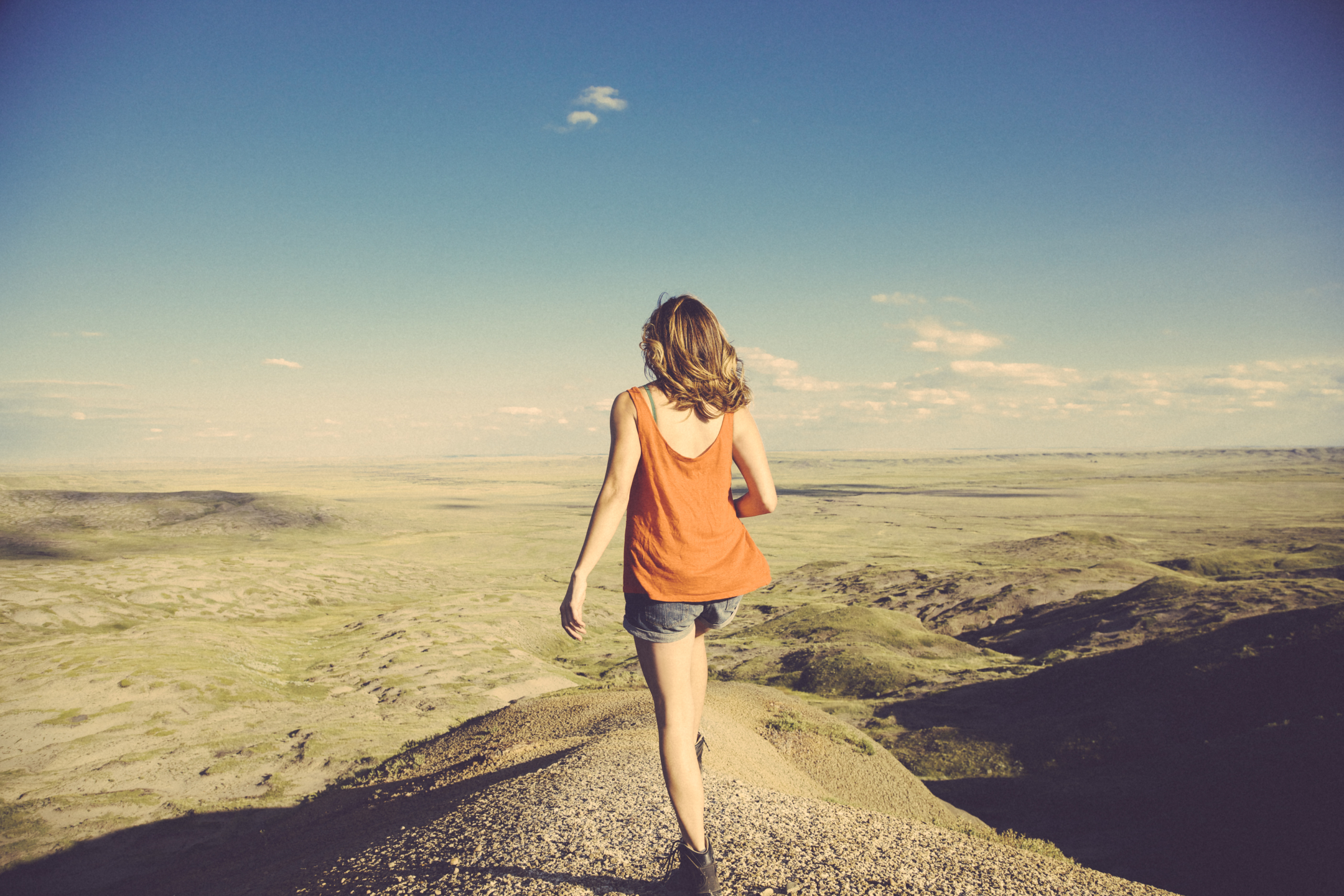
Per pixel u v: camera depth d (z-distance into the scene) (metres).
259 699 35.12
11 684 32.94
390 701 37.66
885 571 104.81
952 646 58.88
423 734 31.23
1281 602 51.09
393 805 11.50
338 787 16.92
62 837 18.94
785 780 11.73
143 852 17.64
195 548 129.25
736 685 20.42
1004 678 44.38
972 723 37.88
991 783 30.66
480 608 73.25
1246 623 37.72
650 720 12.35
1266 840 21.31
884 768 15.45
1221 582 60.66
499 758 12.06
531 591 94.50
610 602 84.00
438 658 48.62
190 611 58.66
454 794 10.28
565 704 16.84
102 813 20.78
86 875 16.39
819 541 168.38
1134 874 21.05
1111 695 36.09
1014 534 178.88
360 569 92.69
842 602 85.94
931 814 13.98
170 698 32.69
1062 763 31.44
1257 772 25.48
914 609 79.00
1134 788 27.44
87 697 31.78
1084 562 115.94
